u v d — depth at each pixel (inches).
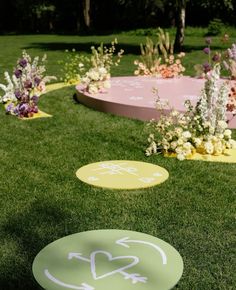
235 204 153.3
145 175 177.0
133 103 277.0
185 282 109.3
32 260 118.0
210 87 206.5
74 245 124.3
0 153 205.0
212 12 1132.5
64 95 345.4
